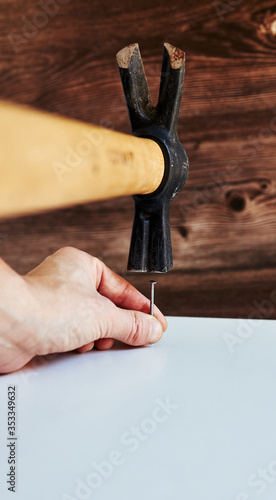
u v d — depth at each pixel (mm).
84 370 578
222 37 1098
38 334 539
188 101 1139
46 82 1203
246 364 592
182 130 1151
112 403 478
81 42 1171
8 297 508
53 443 397
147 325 656
